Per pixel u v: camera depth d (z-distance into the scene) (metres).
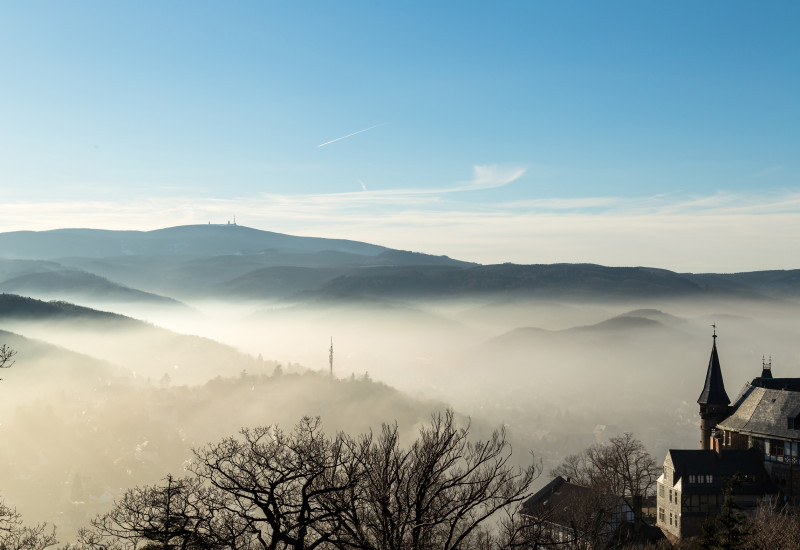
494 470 34.62
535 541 35.84
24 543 39.22
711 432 123.50
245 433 32.59
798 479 101.75
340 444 33.56
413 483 32.81
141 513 28.83
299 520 29.44
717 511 101.38
